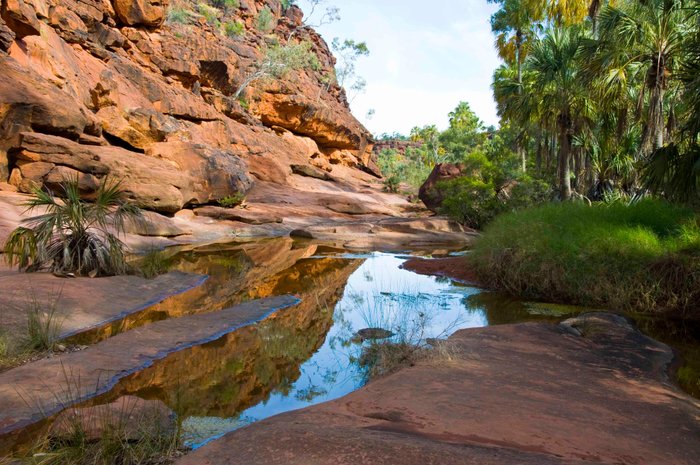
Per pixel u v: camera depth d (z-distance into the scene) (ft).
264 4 176.96
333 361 15.11
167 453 9.07
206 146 68.18
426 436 8.44
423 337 17.62
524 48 98.63
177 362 14.69
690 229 26.32
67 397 11.53
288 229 62.69
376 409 10.03
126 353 14.90
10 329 15.90
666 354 15.92
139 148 63.36
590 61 55.88
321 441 7.67
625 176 66.18
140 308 21.30
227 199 64.39
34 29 52.54
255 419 10.84
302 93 147.33
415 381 11.79
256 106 129.90
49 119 44.04
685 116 30.53
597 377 12.98
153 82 83.87
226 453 7.60
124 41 87.97
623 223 29.37
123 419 10.15
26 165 41.24
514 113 83.30
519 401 10.49
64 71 59.11
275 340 17.26
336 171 147.23
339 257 41.47
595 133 74.23
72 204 25.40
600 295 24.18
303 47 142.10
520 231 30.76
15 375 12.52
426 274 33.32
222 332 17.95
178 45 98.94
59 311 18.47
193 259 36.70
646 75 53.93
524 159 102.32
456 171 95.55
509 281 27.53
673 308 22.40
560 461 7.07
